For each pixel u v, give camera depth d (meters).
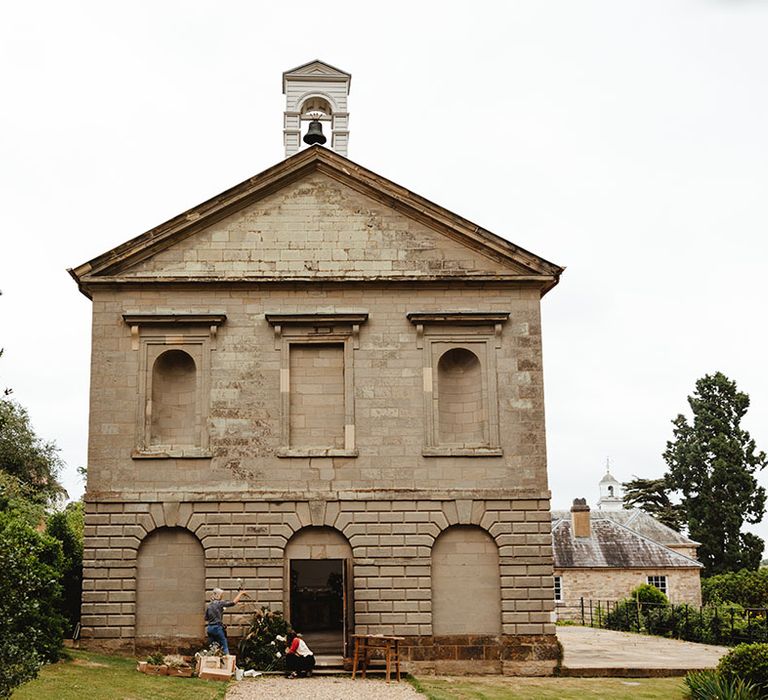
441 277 29.61
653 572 58.75
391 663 27.66
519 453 28.98
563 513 69.31
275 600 27.88
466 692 23.95
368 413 29.03
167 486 28.36
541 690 24.64
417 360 29.38
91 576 27.81
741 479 66.69
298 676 26.27
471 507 28.61
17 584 15.49
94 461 28.44
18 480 43.78
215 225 29.91
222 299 29.48
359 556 28.22
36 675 15.69
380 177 30.03
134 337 29.12
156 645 27.62
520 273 29.92
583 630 46.31
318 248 29.89
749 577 55.22
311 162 30.19
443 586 28.36
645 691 24.66
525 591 28.22
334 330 29.47
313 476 28.59
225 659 25.53
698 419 69.44
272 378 29.09
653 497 93.69
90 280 29.16
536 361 29.52
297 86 33.09
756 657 24.02
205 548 28.05
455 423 29.70
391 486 28.64
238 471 28.52
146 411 28.75
